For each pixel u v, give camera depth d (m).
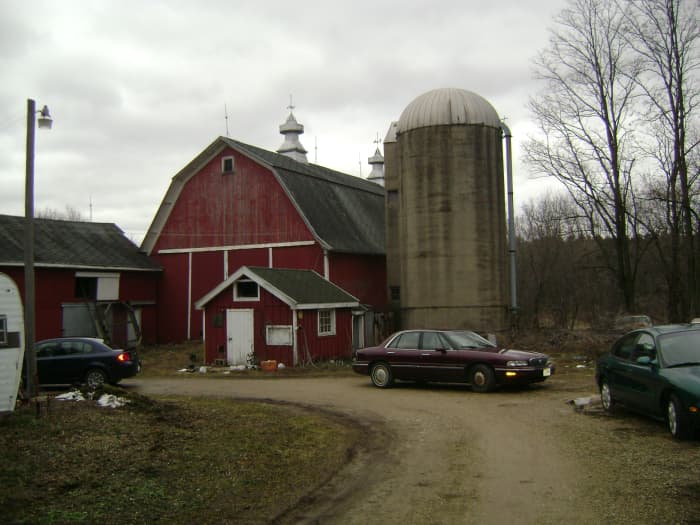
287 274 26.31
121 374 18.23
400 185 27.86
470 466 8.81
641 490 7.30
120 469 8.20
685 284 33.22
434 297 26.58
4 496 6.89
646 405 10.55
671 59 28.00
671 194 29.84
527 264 49.53
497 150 27.19
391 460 9.33
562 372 19.45
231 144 32.84
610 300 45.19
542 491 7.52
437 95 27.39
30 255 15.67
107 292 31.92
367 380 19.41
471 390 16.22
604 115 30.22
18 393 12.35
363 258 33.94
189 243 34.09
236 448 9.73
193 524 6.64
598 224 34.31
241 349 24.64
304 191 32.97
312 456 9.57
